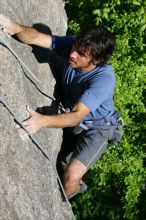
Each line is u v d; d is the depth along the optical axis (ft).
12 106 10.41
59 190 12.23
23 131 10.56
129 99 21.34
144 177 22.12
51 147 12.41
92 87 11.72
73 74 12.33
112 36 11.69
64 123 11.19
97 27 11.51
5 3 12.01
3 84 10.41
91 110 11.68
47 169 11.52
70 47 12.49
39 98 12.30
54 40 12.44
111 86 11.97
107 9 20.79
